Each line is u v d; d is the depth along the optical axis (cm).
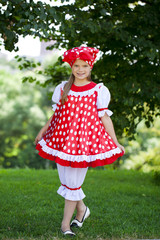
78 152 283
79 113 294
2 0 353
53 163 2031
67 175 291
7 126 2608
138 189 563
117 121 552
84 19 443
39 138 315
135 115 577
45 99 2695
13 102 2655
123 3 539
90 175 768
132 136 591
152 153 1591
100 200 448
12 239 274
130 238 286
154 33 524
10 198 442
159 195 515
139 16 524
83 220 319
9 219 334
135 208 412
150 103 584
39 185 563
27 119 2625
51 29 396
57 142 294
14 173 770
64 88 304
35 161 2089
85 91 298
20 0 358
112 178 722
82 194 296
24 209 387
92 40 559
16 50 393
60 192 303
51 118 315
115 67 582
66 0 392
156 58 549
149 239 283
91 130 291
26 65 679
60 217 354
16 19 390
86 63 296
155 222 346
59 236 283
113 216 367
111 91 543
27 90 2692
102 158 283
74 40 530
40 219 344
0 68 2756
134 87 527
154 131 1745
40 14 368
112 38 551
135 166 1571
